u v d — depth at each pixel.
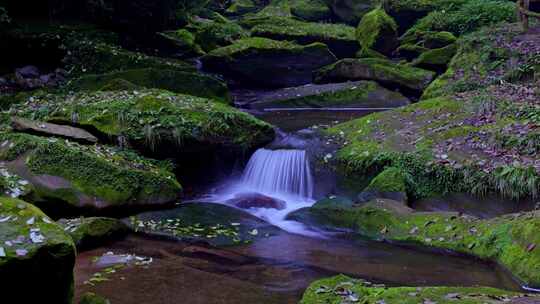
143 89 10.75
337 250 6.29
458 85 12.52
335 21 24.38
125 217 7.12
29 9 14.14
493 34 14.30
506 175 6.84
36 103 10.08
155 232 6.63
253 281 5.25
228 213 7.45
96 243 6.11
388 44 17.97
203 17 22.84
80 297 4.57
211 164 9.17
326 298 4.50
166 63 13.35
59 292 3.51
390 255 6.12
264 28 19.52
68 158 7.21
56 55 13.23
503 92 10.60
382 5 20.75
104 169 7.32
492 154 7.48
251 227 7.00
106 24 15.49
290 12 25.17
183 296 4.74
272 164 9.21
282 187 9.00
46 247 3.33
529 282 5.11
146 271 5.33
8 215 3.54
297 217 7.47
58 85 12.38
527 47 12.90
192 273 5.32
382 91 14.34
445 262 5.88
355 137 9.46
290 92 14.98
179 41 16.94
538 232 5.47
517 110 8.83
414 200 7.54
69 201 6.84
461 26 17.58
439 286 5.08
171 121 8.67
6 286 3.25
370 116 10.34
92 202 6.96
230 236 6.61
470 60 13.52
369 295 4.55
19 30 12.81
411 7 19.78
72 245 3.48
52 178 6.96
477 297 4.38
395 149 8.29
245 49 16.42
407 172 7.73
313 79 16.67
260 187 9.23
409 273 5.55
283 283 5.22
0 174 6.72
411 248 6.34
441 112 9.70
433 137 8.46
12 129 8.02
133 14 15.80
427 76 14.33
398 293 4.53
